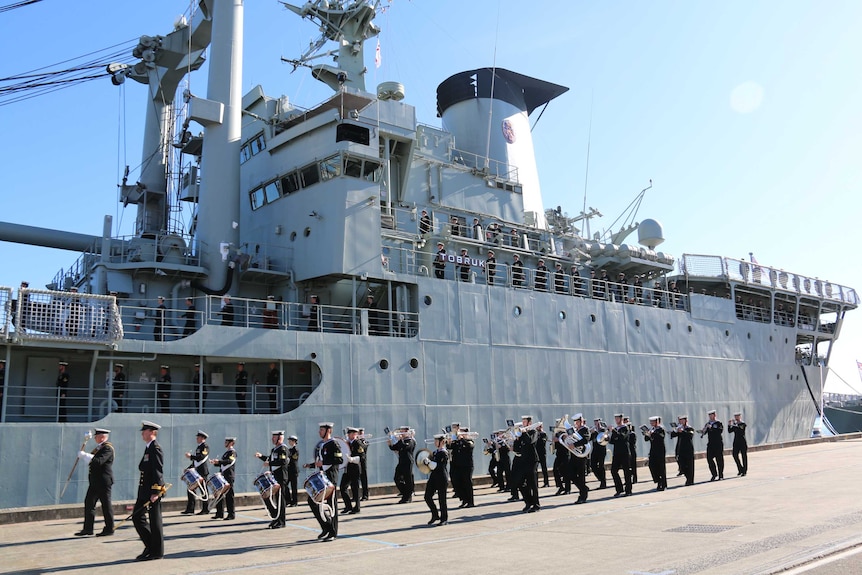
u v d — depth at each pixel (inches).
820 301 1520.7
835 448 1244.5
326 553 407.5
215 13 880.9
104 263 778.2
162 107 939.3
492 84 1222.3
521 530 479.8
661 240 1263.5
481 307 928.9
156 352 687.1
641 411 1096.8
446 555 388.2
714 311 1268.5
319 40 1035.3
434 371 862.5
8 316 614.9
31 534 509.0
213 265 824.3
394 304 888.3
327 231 847.7
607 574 322.7
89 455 509.4
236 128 869.8
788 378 1414.9
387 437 803.4
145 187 915.4
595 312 1069.1
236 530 516.7
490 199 1101.1
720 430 809.5
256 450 716.7
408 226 973.2
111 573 359.3
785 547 369.1
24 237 864.3
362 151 860.0
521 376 950.4
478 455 883.4
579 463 649.0
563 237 1189.7
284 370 817.5
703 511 538.3
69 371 714.8
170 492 666.2
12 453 604.7
